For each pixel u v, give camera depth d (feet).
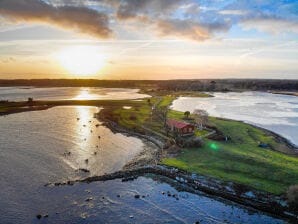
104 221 127.85
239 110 497.87
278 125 359.46
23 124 346.13
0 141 258.78
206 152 220.23
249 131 303.68
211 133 284.00
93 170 189.06
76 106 527.40
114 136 291.17
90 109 489.67
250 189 154.30
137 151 237.04
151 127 321.11
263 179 166.40
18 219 127.34
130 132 308.40
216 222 128.67
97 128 328.49
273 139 274.77
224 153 212.02
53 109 489.26
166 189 162.81
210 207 142.61
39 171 184.03
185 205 144.36
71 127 330.95
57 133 297.12
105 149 240.53
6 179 169.68
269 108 532.32
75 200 146.41
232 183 161.68
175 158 208.44
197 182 167.02
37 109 479.82
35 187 159.84
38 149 233.96
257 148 233.96
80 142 261.65
